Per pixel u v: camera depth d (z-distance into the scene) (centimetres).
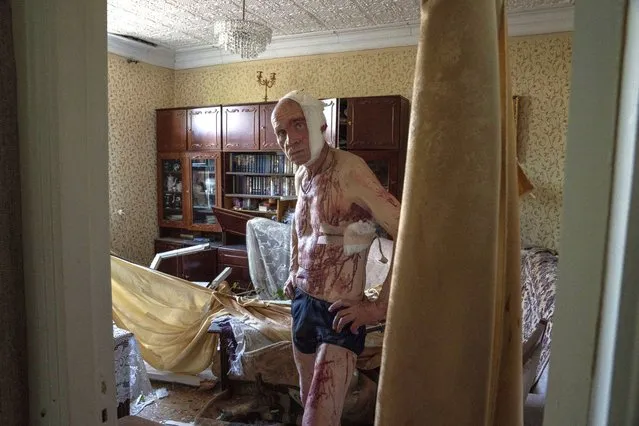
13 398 70
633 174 42
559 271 49
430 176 58
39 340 71
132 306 272
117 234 482
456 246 57
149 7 373
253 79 490
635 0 42
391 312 61
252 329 231
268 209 471
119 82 472
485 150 56
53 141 68
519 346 65
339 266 129
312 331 132
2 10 65
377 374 218
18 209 69
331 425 122
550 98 371
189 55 516
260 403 229
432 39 57
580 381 48
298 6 368
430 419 59
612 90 45
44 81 67
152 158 516
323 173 131
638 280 43
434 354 59
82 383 74
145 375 210
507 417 64
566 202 48
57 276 70
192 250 373
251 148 456
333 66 451
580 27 46
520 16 369
